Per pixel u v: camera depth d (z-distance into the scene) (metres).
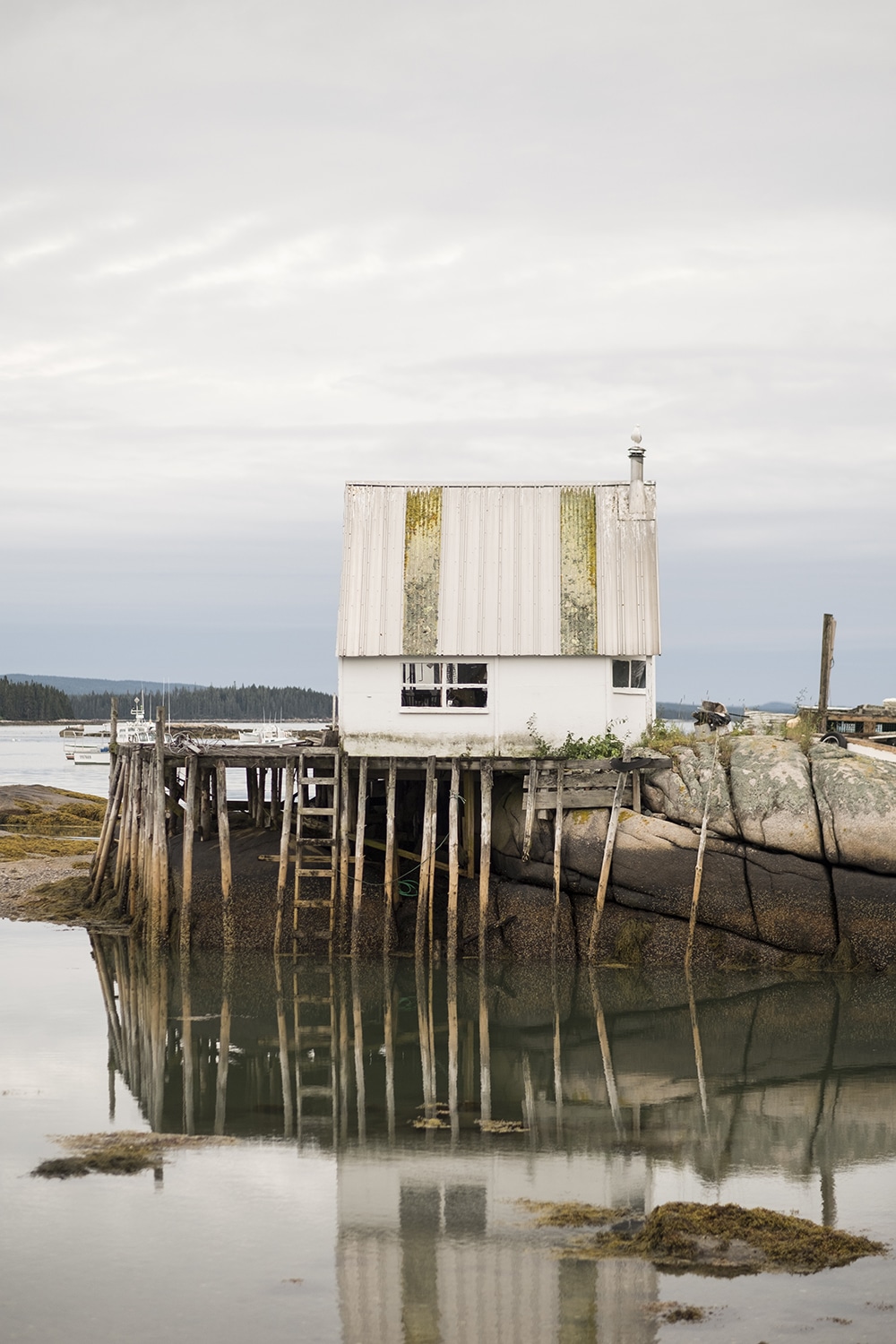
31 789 65.69
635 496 32.53
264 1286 13.02
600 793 29.44
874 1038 23.38
